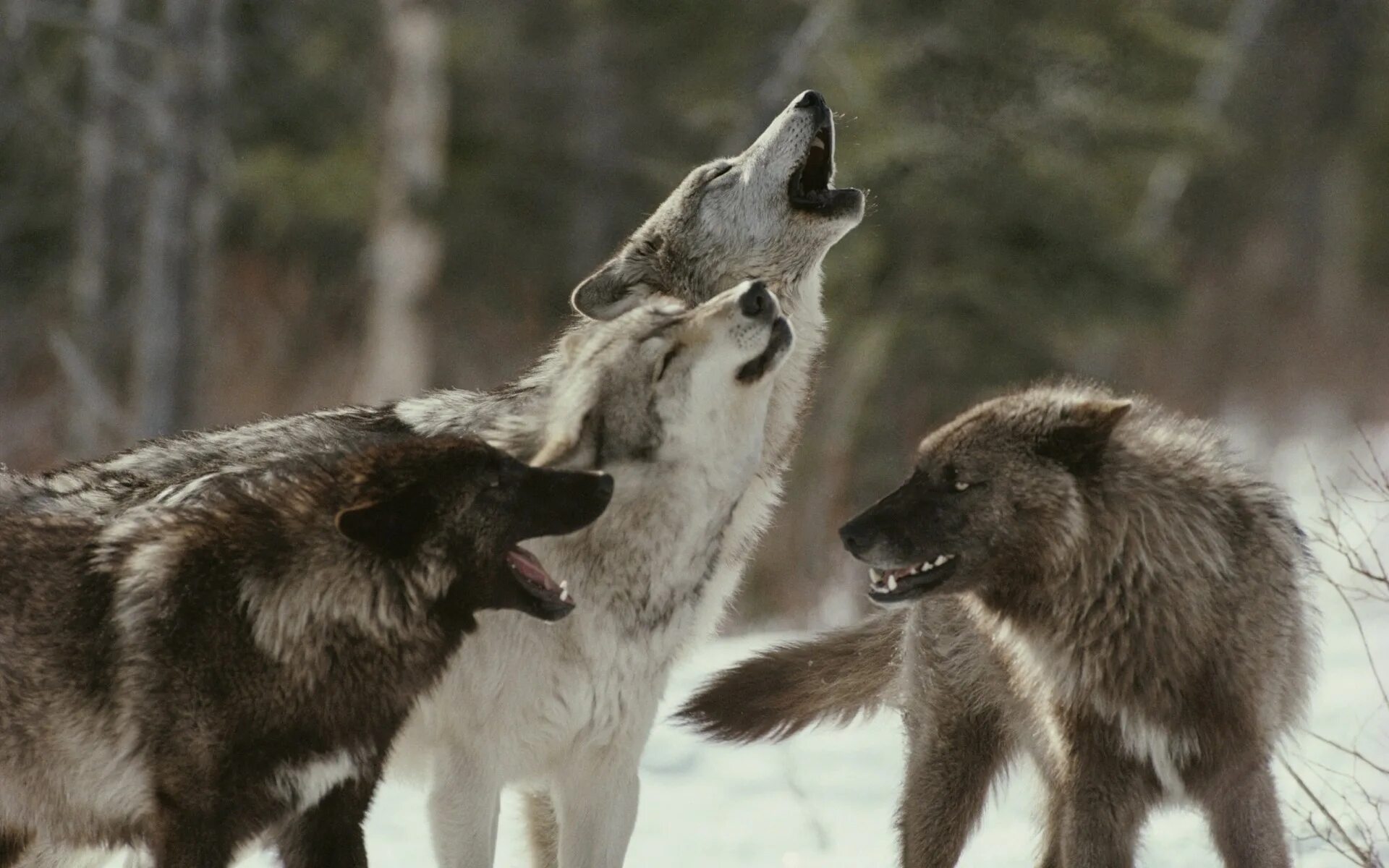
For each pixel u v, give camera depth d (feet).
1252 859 29.35
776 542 73.41
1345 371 149.69
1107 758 30.01
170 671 26.78
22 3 82.58
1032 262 94.99
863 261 90.58
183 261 86.33
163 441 31.94
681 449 28.07
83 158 103.71
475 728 28.91
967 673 32.55
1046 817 32.96
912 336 91.35
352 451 28.99
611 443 27.91
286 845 28.37
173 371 86.48
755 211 33.14
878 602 30.50
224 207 110.11
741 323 27.58
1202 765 29.43
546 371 30.53
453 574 27.58
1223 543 29.32
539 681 28.68
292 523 27.37
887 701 35.12
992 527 29.91
